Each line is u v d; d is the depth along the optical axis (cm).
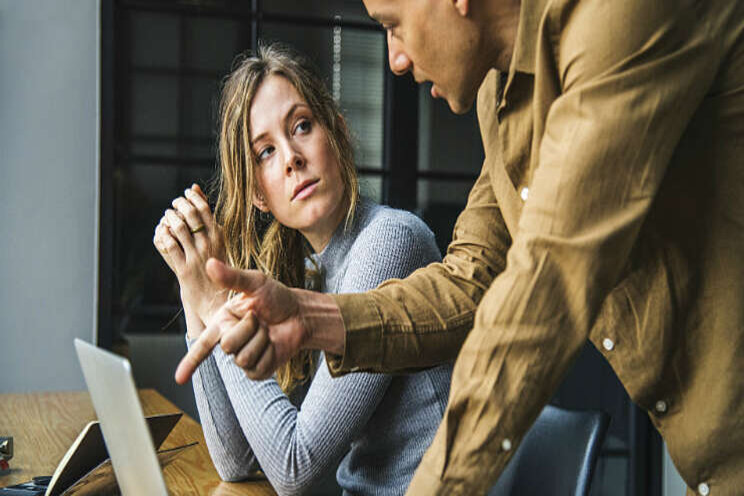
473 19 82
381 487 132
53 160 339
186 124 346
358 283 133
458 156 353
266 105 138
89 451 104
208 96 346
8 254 335
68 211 340
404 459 131
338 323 89
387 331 92
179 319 346
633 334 85
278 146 138
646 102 69
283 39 345
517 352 68
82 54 343
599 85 69
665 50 70
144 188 346
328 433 124
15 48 337
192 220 131
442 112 353
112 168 344
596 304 68
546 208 69
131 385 66
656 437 328
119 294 344
